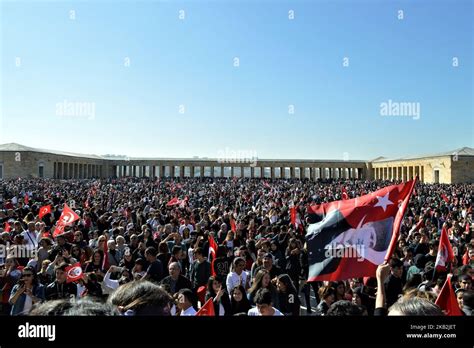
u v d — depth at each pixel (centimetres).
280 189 6888
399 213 746
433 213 2559
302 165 15525
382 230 771
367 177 15975
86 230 1888
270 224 2144
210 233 1641
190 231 1888
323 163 15650
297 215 2184
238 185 8400
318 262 779
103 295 1023
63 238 1441
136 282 384
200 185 8262
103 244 1382
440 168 10575
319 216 834
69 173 12700
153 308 347
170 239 1588
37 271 1289
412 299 372
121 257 1388
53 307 307
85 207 2975
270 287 941
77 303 315
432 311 352
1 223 2058
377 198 790
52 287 974
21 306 894
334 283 934
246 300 903
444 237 1184
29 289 911
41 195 4247
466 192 5541
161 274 1158
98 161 14975
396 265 1006
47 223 2214
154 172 15575
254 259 1444
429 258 1316
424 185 7731
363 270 759
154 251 1180
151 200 4066
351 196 4803
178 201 3316
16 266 1117
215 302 923
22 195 4366
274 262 1240
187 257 1548
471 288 867
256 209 3173
